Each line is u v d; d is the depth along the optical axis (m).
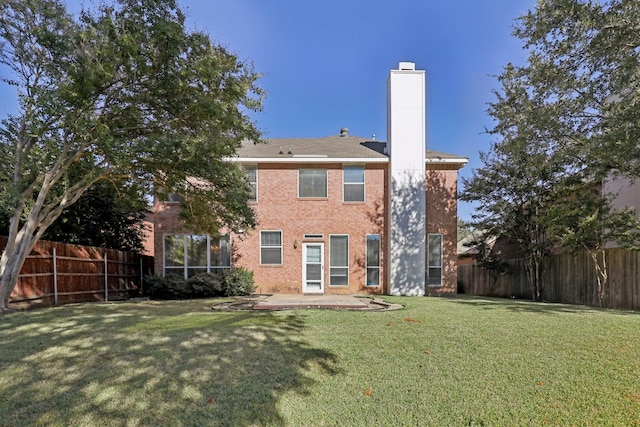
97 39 7.02
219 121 8.25
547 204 11.66
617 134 7.28
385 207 13.74
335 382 3.78
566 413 3.15
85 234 13.77
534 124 9.31
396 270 13.20
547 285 12.08
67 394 3.47
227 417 3.12
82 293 10.96
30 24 7.63
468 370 4.06
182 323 6.33
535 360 4.33
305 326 5.99
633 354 4.47
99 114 7.86
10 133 9.04
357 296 11.98
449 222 13.70
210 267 13.41
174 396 3.45
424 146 13.54
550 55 8.27
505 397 3.44
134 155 7.85
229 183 10.07
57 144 8.33
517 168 11.82
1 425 2.98
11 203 7.89
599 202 9.60
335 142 16.00
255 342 5.00
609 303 9.67
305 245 13.64
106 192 11.82
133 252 14.88
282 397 3.46
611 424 2.98
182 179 9.80
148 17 7.32
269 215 13.64
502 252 15.88
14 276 8.08
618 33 6.89
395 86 13.62
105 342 5.00
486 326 6.02
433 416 3.13
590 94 8.36
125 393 3.49
